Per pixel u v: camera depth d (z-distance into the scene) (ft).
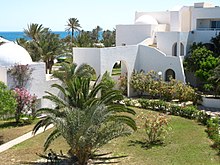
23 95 84.48
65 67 104.06
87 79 68.69
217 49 131.64
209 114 93.40
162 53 126.41
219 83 106.42
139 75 122.83
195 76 125.80
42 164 56.75
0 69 90.07
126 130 55.21
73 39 255.50
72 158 59.31
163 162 56.95
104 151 63.31
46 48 159.74
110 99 64.75
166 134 74.28
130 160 58.18
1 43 119.75
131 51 125.90
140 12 164.04
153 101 101.76
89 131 51.34
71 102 65.87
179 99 112.06
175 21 146.20
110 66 117.19
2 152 63.62
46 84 98.07
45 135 75.15
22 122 85.51
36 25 187.83
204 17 146.92
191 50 131.03
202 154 61.05
